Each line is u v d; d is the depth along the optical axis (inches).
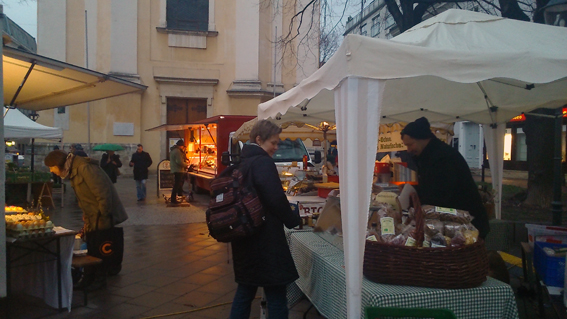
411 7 351.6
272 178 112.1
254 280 113.2
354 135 96.5
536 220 295.7
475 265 99.5
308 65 820.0
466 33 120.6
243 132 281.0
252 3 786.8
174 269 219.8
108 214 187.9
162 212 411.2
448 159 127.6
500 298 99.7
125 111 751.7
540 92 172.1
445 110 204.7
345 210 99.3
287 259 115.0
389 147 247.0
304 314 149.9
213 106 802.8
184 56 790.5
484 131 221.6
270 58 814.5
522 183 640.4
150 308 166.9
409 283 99.3
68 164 186.2
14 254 170.6
